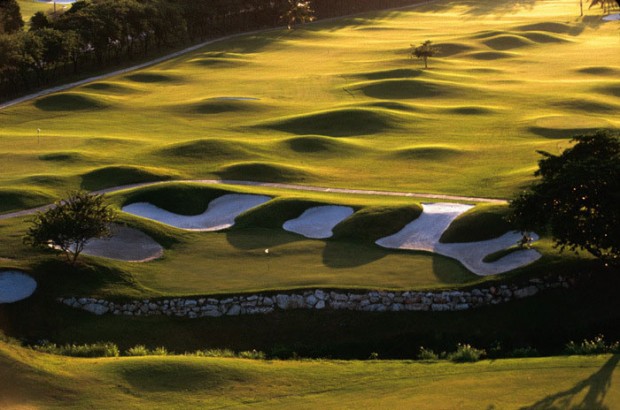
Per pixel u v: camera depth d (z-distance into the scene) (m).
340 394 24.78
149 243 47.00
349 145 74.56
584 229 37.06
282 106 99.00
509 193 54.66
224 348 37.38
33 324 38.25
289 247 46.53
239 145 72.56
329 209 51.59
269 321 38.53
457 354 29.22
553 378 24.91
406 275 41.69
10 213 52.66
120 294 40.31
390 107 92.50
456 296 39.16
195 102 100.94
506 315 38.34
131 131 87.19
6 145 78.06
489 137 77.69
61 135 83.19
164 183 56.47
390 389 24.94
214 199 54.94
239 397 24.92
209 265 44.22
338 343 37.12
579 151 40.69
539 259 41.12
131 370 27.08
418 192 57.09
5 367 26.45
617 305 38.47
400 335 37.34
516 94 101.06
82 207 42.69
